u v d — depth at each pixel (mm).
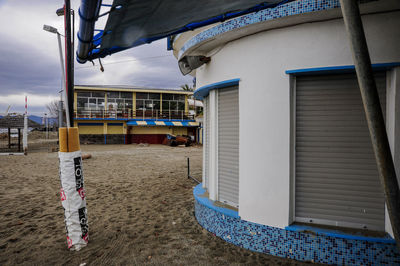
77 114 32531
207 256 3740
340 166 3496
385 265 3135
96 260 3643
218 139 4824
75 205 3938
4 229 4797
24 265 3498
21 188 8312
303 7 3145
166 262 3582
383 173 1975
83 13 2617
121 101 34750
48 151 22328
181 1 2695
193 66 4973
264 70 3746
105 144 33156
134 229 4836
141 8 2746
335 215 3518
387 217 3262
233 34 3895
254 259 3605
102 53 4199
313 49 3420
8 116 21828
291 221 3633
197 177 10414
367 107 1983
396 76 3119
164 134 35562
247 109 3932
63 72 3949
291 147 3611
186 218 5445
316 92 3611
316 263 3406
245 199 3957
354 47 1984
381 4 2902
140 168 12914
